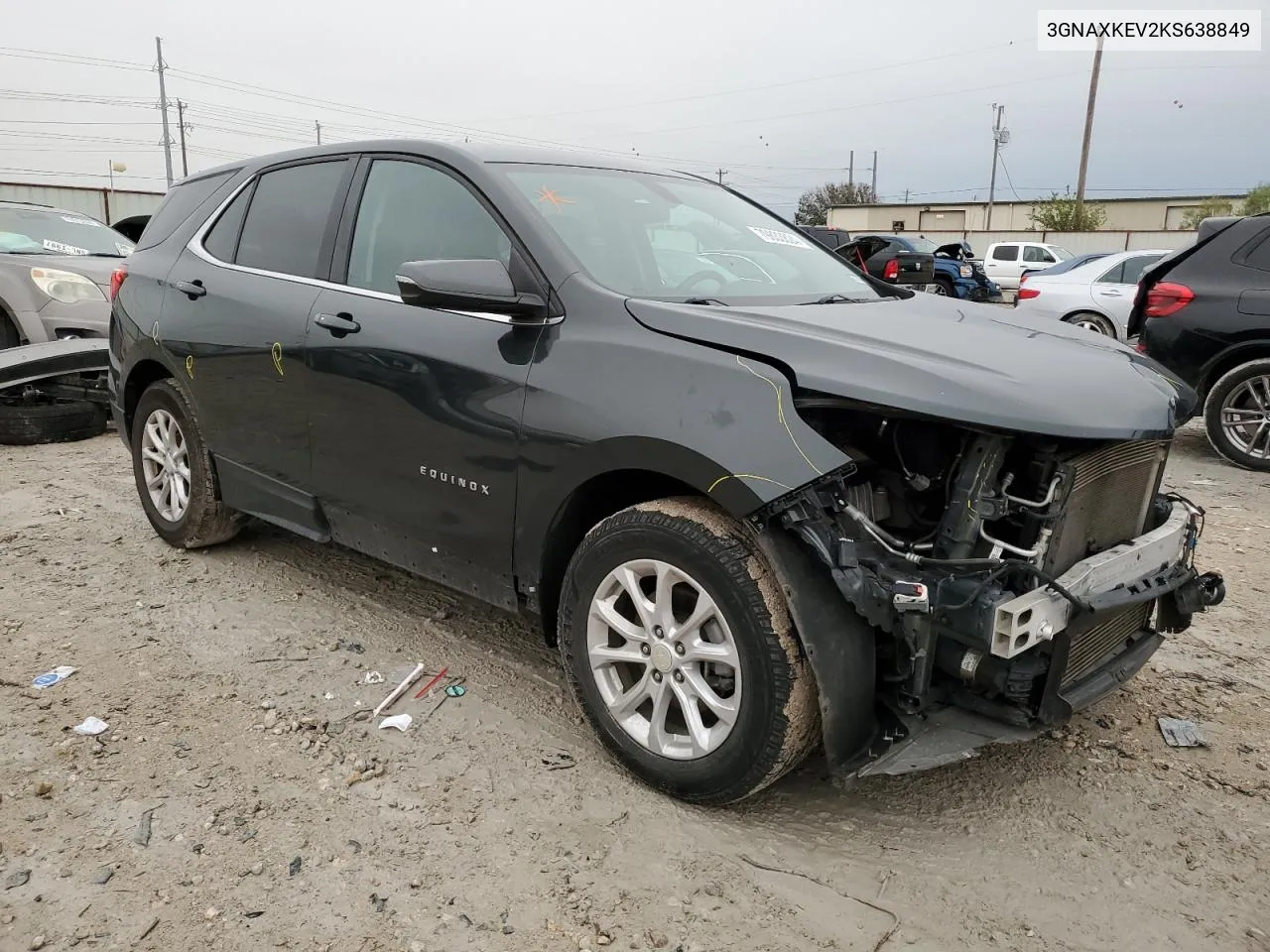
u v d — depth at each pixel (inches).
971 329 114.7
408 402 123.6
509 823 102.4
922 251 834.8
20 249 337.4
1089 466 96.6
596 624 109.7
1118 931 89.0
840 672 93.2
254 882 92.6
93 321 313.3
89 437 284.8
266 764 112.3
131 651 140.4
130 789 106.5
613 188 136.7
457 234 125.7
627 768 110.3
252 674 134.3
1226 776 114.7
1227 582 178.5
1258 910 92.1
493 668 138.0
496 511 116.0
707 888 93.2
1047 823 105.3
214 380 157.1
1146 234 1535.4
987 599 87.8
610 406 102.6
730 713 98.1
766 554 93.1
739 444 93.2
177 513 177.3
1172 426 100.5
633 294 113.7
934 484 98.6
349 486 136.7
